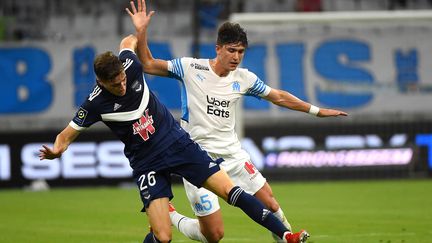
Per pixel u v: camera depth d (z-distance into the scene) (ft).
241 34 93.81
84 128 86.53
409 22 229.25
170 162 87.10
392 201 177.88
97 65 81.82
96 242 120.57
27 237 128.06
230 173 98.89
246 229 132.98
